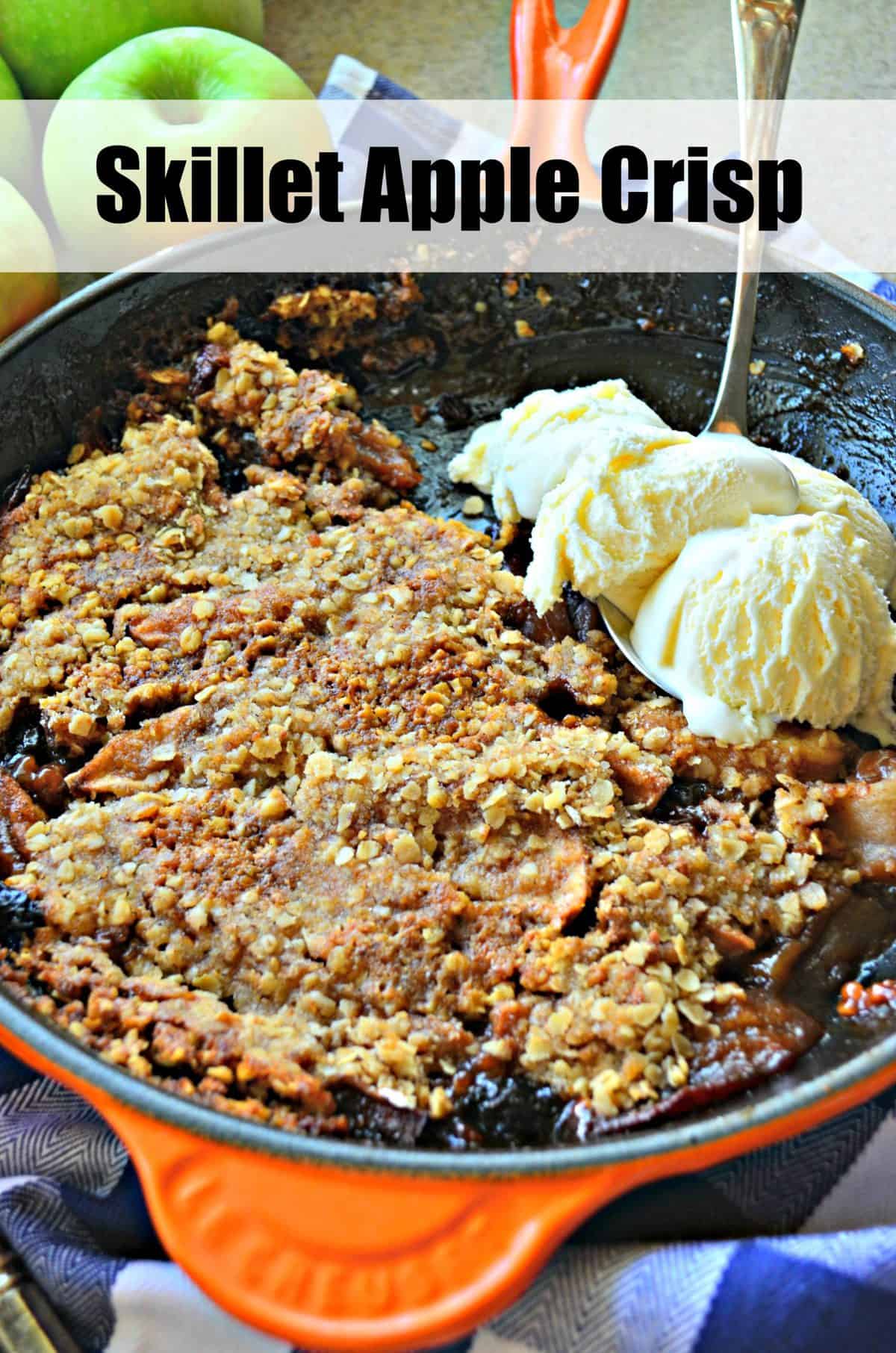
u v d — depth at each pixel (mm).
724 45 660
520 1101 419
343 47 659
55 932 435
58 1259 411
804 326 525
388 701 472
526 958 433
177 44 547
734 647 470
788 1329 395
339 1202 377
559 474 510
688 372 550
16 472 512
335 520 516
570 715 485
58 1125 429
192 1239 375
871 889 455
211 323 540
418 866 444
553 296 552
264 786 462
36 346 506
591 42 541
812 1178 420
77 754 471
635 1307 399
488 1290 370
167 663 480
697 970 436
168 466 514
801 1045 427
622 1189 380
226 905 438
